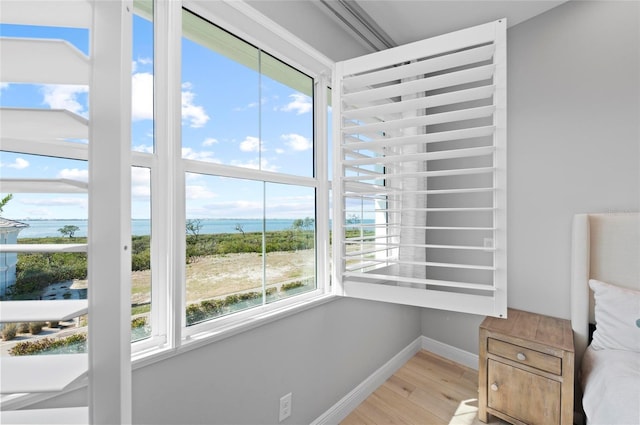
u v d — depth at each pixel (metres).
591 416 1.39
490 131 1.30
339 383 1.93
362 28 2.03
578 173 1.98
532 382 1.69
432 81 1.40
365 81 1.57
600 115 1.90
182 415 1.17
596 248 1.86
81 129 0.54
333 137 1.64
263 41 1.54
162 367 1.11
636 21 1.78
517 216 2.23
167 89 1.18
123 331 0.52
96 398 0.51
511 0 1.95
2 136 0.59
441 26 2.17
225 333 1.29
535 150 2.15
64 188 0.53
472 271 2.46
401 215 2.28
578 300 1.86
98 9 0.51
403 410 1.99
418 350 2.79
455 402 2.06
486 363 1.86
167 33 1.18
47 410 0.55
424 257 2.37
